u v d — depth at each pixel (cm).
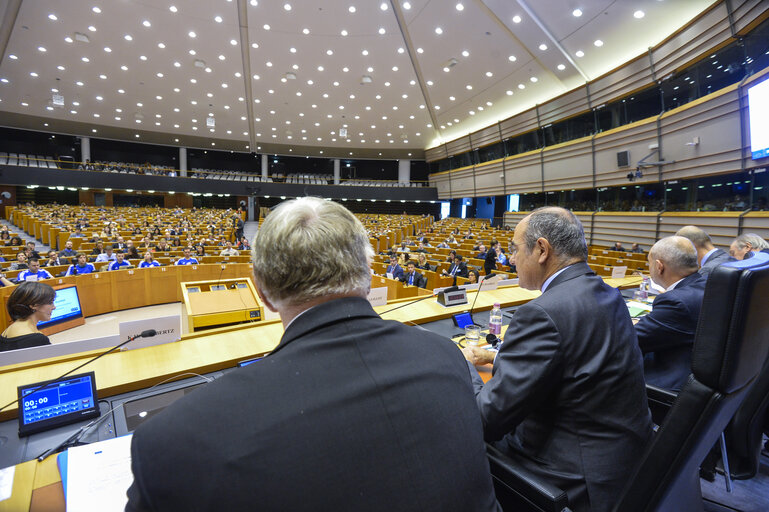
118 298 692
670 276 185
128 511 44
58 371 141
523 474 98
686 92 983
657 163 1048
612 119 1241
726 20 805
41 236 1282
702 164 936
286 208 69
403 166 2592
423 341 64
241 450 43
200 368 148
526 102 1483
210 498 41
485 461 58
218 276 806
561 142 1475
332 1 965
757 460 150
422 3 959
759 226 821
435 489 49
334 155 2533
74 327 579
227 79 1385
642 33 958
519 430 113
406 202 2852
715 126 892
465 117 1747
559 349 94
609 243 1291
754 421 140
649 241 1141
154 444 45
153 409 125
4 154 2052
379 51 1192
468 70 1272
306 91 1498
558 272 114
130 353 158
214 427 45
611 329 97
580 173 1377
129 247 855
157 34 1096
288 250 62
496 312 214
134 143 2381
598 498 90
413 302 259
